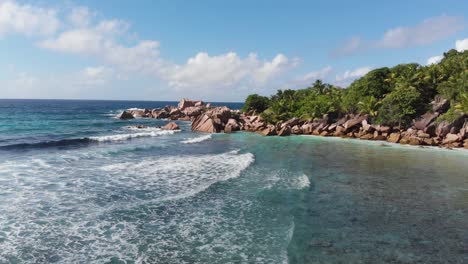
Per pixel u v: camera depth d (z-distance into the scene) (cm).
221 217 1544
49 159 2712
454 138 4509
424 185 2197
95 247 1199
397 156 3472
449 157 3434
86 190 1878
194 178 2241
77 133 5031
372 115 5928
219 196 1861
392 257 1182
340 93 8250
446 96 5500
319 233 1387
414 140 4562
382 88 6619
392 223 1512
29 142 3719
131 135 4697
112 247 1205
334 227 1453
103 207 1614
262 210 1652
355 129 5819
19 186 1894
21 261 1076
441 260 1166
